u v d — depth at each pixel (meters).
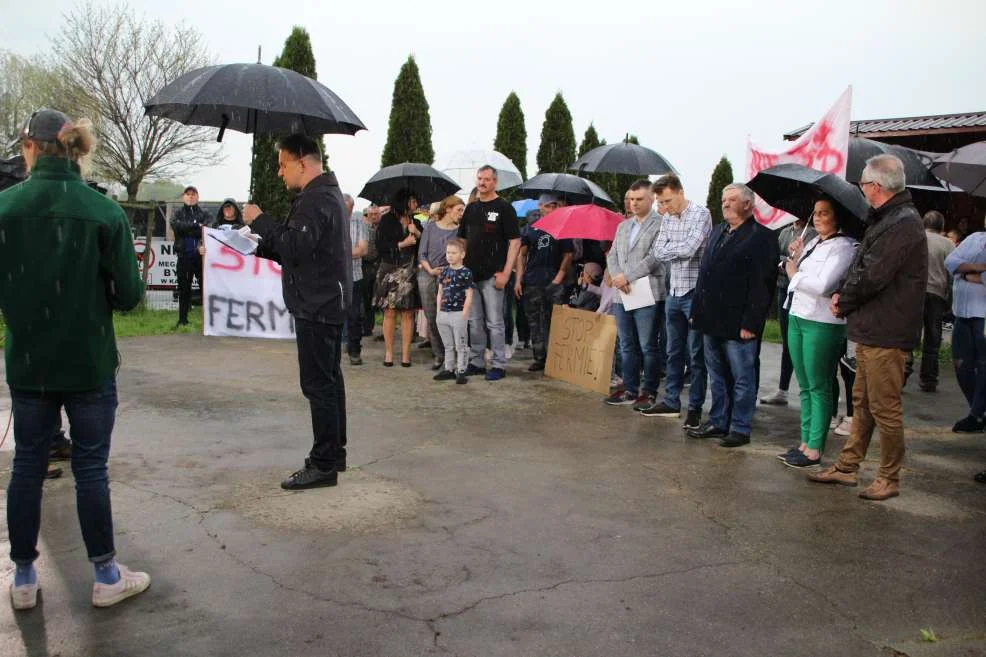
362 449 5.35
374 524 3.97
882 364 4.45
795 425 6.40
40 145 2.90
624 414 6.58
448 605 3.13
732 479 4.89
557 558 3.62
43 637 2.83
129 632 2.88
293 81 4.64
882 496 4.55
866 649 2.89
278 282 10.09
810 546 3.85
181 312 10.93
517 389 7.49
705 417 6.62
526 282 8.43
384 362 8.71
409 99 16.25
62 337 2.89
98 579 3.07
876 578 3.50
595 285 8.33
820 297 4.95
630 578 3.43
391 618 3.02
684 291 6.17
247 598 3.15
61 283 2.86
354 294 8.48
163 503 4.19
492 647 2.83
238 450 5.23
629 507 4.34
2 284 2.87
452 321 7.68
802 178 4.90
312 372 4.40
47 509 4.07
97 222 2.92
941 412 7.12
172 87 4.73
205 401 6.60
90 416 3.02
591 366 7.50
